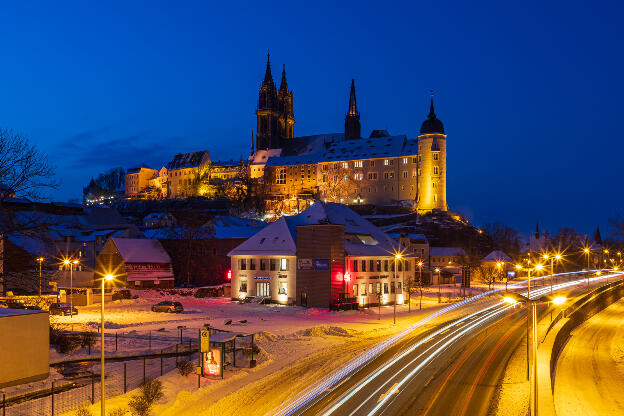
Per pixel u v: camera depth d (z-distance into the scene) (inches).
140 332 1770.4
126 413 952.9
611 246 7342.5
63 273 3484.3
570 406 1143.6
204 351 1203.9
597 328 2255.2
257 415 964.6
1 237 1822.1
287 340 1686.8
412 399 1060.5
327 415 962.1
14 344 986.1
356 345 1627.7
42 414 949.2
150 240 3545.8
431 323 2123.5
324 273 2568.9
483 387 1151.0
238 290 2906.0
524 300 1013.2
